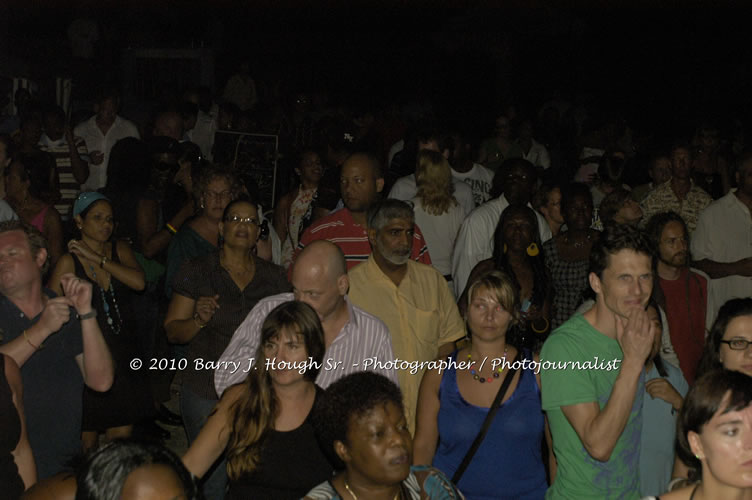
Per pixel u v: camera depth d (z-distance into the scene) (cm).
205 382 514
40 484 290
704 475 282
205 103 1360
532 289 609
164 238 704
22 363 406
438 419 423
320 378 440
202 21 2080
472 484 412
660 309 491
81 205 566
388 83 2300
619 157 920
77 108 1562
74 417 441
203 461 361
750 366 386
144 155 713
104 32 1856
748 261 694
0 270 421
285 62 2292
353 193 597
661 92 2242
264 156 984
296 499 359
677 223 556
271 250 688
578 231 651
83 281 424
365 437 296
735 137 1602
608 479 375
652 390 411
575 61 2291
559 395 370
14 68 1672
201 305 505
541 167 1330
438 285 527
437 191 739
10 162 737
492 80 2244
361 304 513
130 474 251
